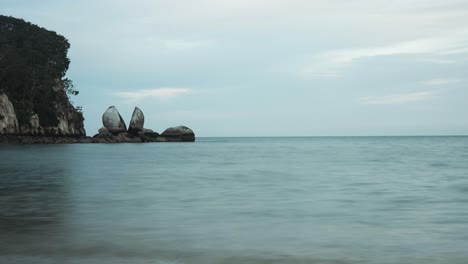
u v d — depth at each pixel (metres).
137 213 14.52
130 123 121.06
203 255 9.27
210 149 85.19
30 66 104.50
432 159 48.66
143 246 9.97
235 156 58.69
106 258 8.98
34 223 12.62
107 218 13.53
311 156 58.44
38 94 107.38
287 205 16.55
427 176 28.77
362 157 54.75
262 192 20.73
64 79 120.75
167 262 8.74
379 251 9.62
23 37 109.06
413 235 11.26
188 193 20.27
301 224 12.75
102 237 10.82
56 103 112.56
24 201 17.23
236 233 11.44
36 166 37.59
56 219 13.29
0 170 33.44
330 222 13.11
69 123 118.50
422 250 9.71
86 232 11.40
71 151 67.50
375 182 25.25
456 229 12.02
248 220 13.36
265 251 9.60
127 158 52.03
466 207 16.02
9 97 98.44
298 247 9.96
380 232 11.61
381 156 56.69
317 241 10.55
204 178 28.09
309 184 24.36
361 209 15.59
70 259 8.88
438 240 10.67
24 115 99.19
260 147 102.88
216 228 12.09
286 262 8.81
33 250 9.55
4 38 104.38
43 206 15.90
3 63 98.81
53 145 91.06
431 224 12.79
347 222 13.09
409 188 22.19
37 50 108.94
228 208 15.73
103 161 45.41
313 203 17.08
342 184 24.27
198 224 12.67
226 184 24.45
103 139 113.06
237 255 9.28
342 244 10.26
